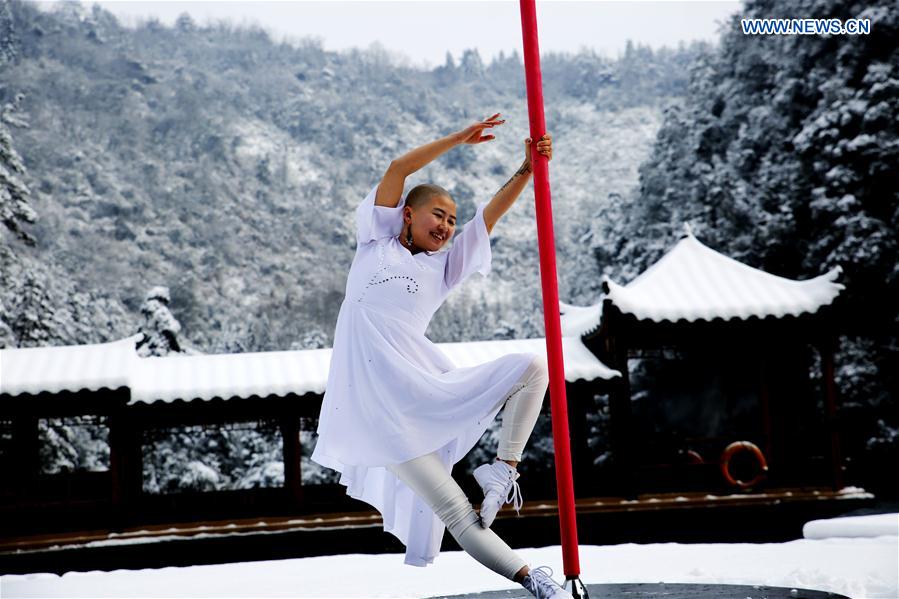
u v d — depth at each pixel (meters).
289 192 166.12
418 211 3.65
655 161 48.34
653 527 21.00
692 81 50.56
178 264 133.00
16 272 39.44
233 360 22.39
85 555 19.23
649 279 23.78
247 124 186.75
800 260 34.81
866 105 32.38
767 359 23.16
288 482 21.39
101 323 61.97
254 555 19.98
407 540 3.56
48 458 34.72
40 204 129.00
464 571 7.71
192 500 21.08
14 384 19.73
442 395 3.30
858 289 31.64
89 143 156.12
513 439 3.34
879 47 33.81
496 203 3.66
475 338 94.62
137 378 21.25
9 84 159.88
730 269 24.02
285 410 21.44
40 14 183.88
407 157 3.66
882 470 29.34
